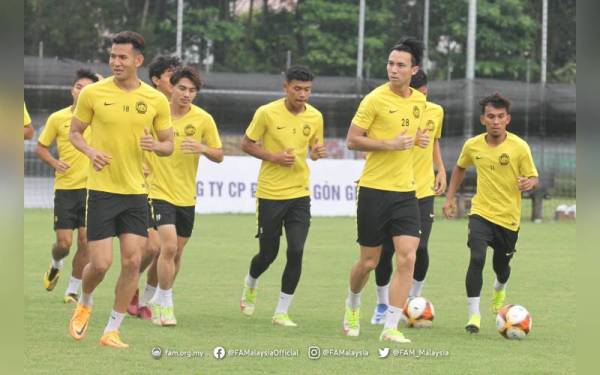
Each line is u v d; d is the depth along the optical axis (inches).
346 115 2367.1
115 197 776.9
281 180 945.5
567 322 952.3
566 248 1668.3
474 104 2306.8
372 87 2372.0
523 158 929.5
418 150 1023.0
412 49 845.2
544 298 1114.1
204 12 3405.5
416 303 919.7
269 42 3523.6
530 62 3334.2
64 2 3380.9
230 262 1406.3
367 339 850.1
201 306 1031.6
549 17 3654.0
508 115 933.2
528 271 1358.3
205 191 2193.7
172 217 922.1
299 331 886.4
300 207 945.5
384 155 842.8
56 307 991.0
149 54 3361.2
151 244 935.0
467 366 737.0
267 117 943.7
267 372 707.4
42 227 1847.9
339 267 1373.0
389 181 841.5
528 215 2413.9
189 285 1186.0
